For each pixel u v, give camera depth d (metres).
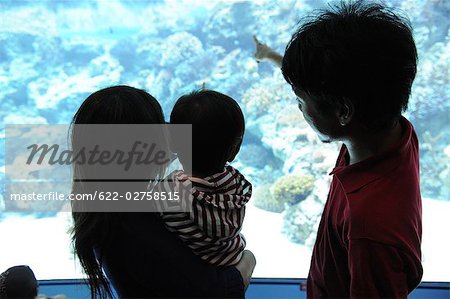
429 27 4.36
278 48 6.89
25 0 7.01
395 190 0.88
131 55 8.45
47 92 7.71
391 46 0.81
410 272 0.86
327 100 0.87
